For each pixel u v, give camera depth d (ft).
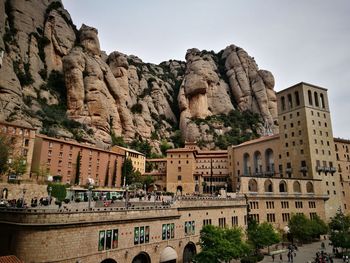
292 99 333.62
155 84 641.40
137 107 555.28
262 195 244.63
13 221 99.71
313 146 305.12
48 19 494.18
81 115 418.31
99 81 455.63
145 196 220.84
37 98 406.41
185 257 160.15
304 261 176.76
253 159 381.19
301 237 236.84
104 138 415.64
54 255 97.96
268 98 631.56
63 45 484.74
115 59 553.64
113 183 352.08
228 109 602.85
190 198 168.96
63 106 431.02
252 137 539.70
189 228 164.04
